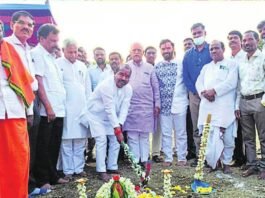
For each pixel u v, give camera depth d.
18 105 3.64
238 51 5.82
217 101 5.52
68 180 5.26
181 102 6.14
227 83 5.43
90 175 5.59
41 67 4.84
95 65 6.68
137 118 5.93
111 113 5.26
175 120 6.16
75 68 5.50
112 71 6.28
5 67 3.59
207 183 4.95
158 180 5.20
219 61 5.60
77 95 5.41
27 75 3.81
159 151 6.58
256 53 5.19
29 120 3.97
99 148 5.34
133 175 5.54
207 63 5.89
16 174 3.56
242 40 5.42
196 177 4.75
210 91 5.49
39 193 4.64
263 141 5.19
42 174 4.87
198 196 4.47
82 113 5.42
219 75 5.52
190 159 6.61
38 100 4.80
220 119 5.47
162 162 6.47
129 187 3.07
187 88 6.08
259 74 5.13
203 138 4.69
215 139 5.48
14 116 3.58
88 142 6.73
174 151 7.27
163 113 6.20
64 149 5.38
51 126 4.89
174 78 6.18
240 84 5.41
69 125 5.33
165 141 6.20
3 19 7.12
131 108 5.94
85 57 7.16
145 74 6.10
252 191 4.64
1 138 3.53
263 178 5.16
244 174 5.33
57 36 4.96
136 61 6.07
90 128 5.38
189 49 6.24
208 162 5.58
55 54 5.70
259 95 5.14
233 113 5.52
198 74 5.95
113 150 5.57
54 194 4.66
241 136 5.89
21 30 4.36
